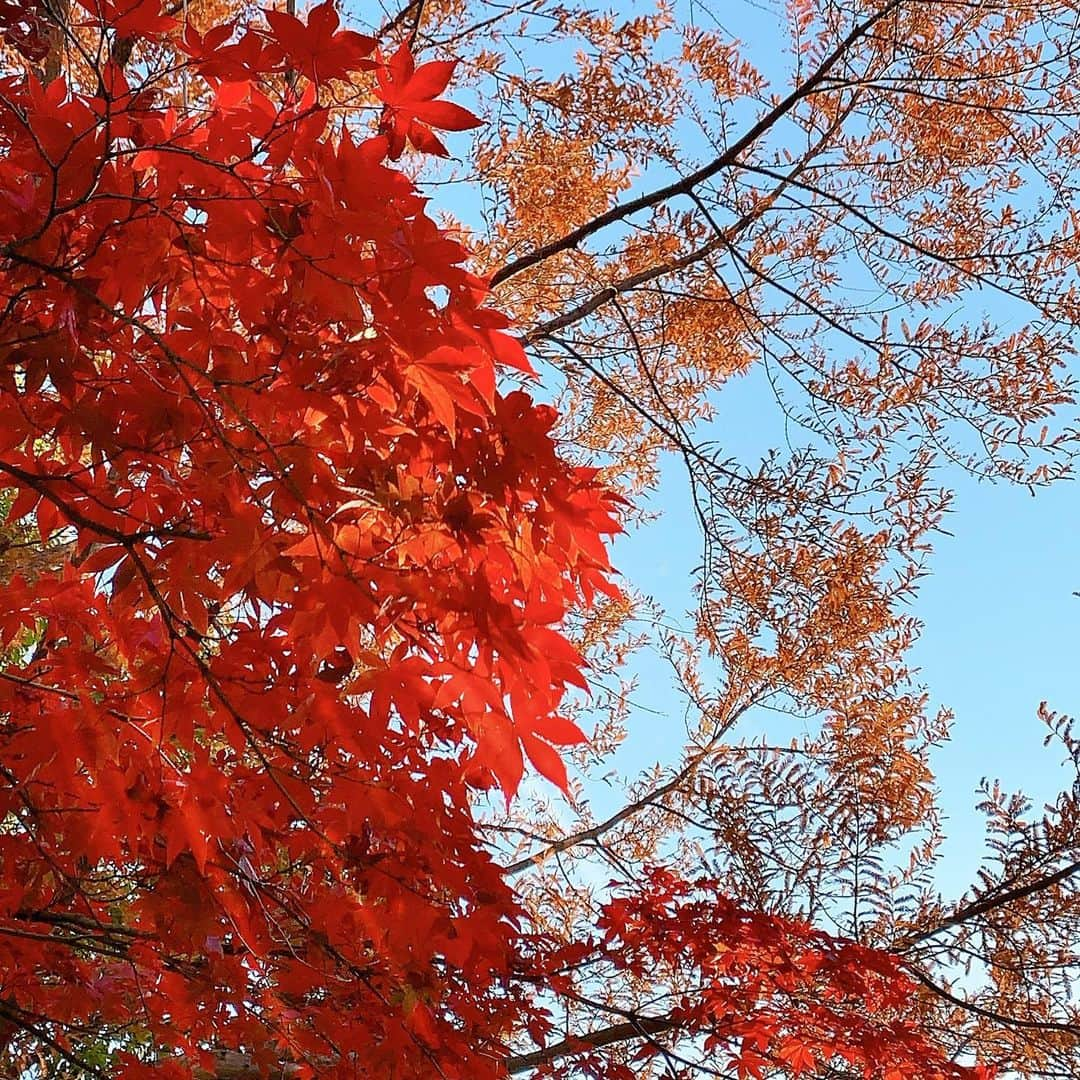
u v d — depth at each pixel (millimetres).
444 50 4875
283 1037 2605
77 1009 2623
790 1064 3871
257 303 1747
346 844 2340
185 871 2312
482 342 1708
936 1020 5156
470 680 1856
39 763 1902
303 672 2014
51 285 1624
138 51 2424
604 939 3969
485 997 3053
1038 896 5176
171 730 2002
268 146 1649
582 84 4898
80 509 1922
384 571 1800
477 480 1801
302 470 1737
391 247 1593
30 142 1648
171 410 1713
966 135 5172
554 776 1818
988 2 4953
